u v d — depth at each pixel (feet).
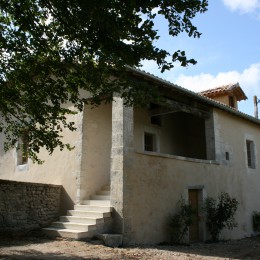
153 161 29.99
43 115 21.58
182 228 30.58
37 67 18.53
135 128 36.86
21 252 21.02
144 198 28.32
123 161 27.02
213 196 36.29
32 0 16.30
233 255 26.22
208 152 38.40
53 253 21.09
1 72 19.30
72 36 15.89
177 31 14.96
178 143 43.27
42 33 16.79
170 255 23.08
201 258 23.17
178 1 14.10
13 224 26.50
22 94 22.52
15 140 25.70
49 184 30.17
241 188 41.45
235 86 52.11
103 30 14.17
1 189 26.07
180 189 32.22
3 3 15.84
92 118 32.07
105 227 26.35
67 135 32.14
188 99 34.96
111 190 27.30
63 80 18.97
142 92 16.76
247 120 45.50
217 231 34.37
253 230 42.32
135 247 25.52
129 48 14.84
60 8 14.88
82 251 21.94
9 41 17.67
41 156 34.42
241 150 43.14
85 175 30.48
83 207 28.84
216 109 39.60
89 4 13.29
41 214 28.86
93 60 16.98
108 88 17.62
